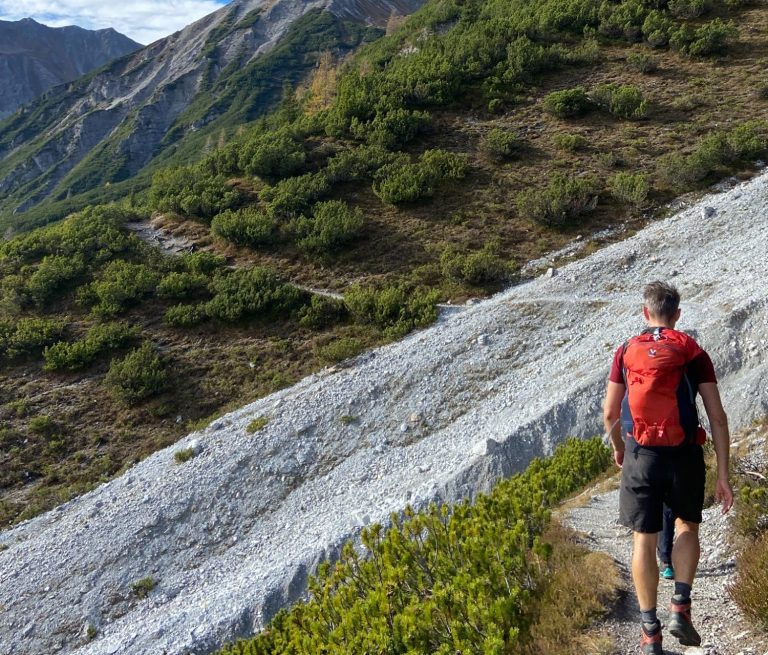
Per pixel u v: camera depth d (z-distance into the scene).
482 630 4.82
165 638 14.57
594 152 35.62
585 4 50.62
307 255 32.41
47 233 37.09
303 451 20.19
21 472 22.34
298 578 14.95
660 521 4.20
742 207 27.17
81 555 17.86
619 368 4.53
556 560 6.03
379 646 4.80
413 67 48.16
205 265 32.66
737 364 15.98
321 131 44.31
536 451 16.77
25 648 15.69
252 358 26.48
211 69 187.00
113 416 24.45
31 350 28.00
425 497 16.20
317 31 188.25
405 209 34.47
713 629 4.56
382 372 23.16
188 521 18.41
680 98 38.31
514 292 26.83
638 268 25.58
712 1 48.31
